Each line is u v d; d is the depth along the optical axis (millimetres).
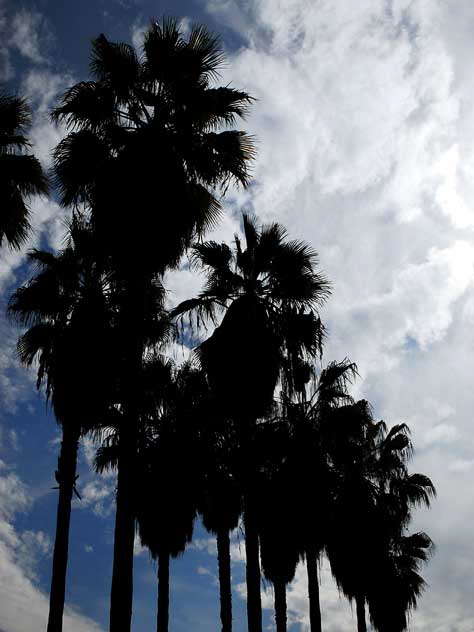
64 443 18375
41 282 19000
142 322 11977
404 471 28766
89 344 16531
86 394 16812
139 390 11727
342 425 18781
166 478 19156
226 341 14648
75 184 12945
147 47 13656
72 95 13344
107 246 12148
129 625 10289
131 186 11891
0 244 14680
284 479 17562
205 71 13906
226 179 13977
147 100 13648
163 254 12055
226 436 18219
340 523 20953
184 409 19328
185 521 20078
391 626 25422
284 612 19109
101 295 17453
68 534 17953
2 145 15102
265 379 14414
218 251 16531
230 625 21703
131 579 10570
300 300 16062
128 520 10852
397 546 27703
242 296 15594
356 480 21656
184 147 13383
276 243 16453
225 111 13914
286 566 18922
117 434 20109
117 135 13062
